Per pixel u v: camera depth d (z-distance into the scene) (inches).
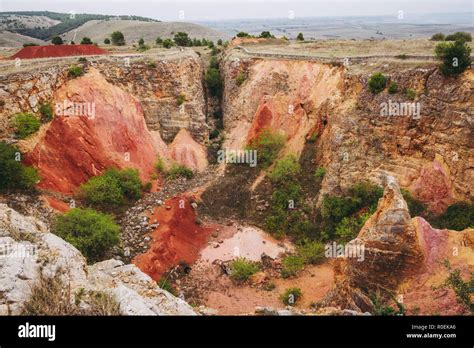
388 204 751.1
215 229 1321.4
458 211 1083.9
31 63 1515.7
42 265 475.5
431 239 706.8
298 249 1214.3
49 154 1278.3
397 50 1692.9
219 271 1130.7
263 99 1675.7
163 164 1574.8
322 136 1476.4
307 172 1437.0
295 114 1608.0
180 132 1720.0
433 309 609.6
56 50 1829.5
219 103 2052.2
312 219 1311.5
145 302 463.8
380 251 701.3
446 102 1157.1
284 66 1742.1
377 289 703.7
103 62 1626.5
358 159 1300.4
